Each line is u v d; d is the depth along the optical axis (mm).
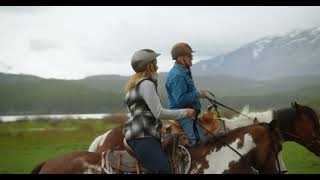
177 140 5277
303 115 5953
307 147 5941
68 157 5051
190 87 5918
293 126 5953
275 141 5426
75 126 23500
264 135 5414
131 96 5090
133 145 5027
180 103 5820
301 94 101312
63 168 4945
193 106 5906
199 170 5270
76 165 4973
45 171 4926
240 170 5285
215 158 5324
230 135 5484
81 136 19078
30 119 29281
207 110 6078
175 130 5930
